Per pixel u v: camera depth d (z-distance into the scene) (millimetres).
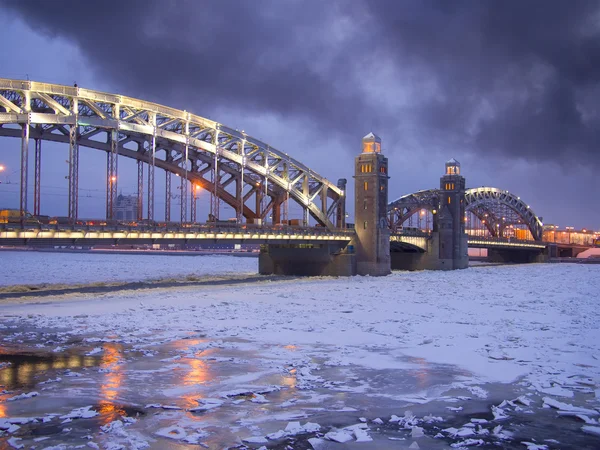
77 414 21547
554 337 36750
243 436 19797
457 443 19422
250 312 48125
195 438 19438
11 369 28516
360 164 101375
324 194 108062
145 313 47062
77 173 66250
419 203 129500
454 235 124875
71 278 103062
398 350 33000
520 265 155875
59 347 33656
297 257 102375
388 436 19953
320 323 42188
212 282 81312
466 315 47000
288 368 28922
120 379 26609
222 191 92562
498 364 29703
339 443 19281
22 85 61781
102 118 69125
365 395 24547
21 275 112688
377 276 97812
